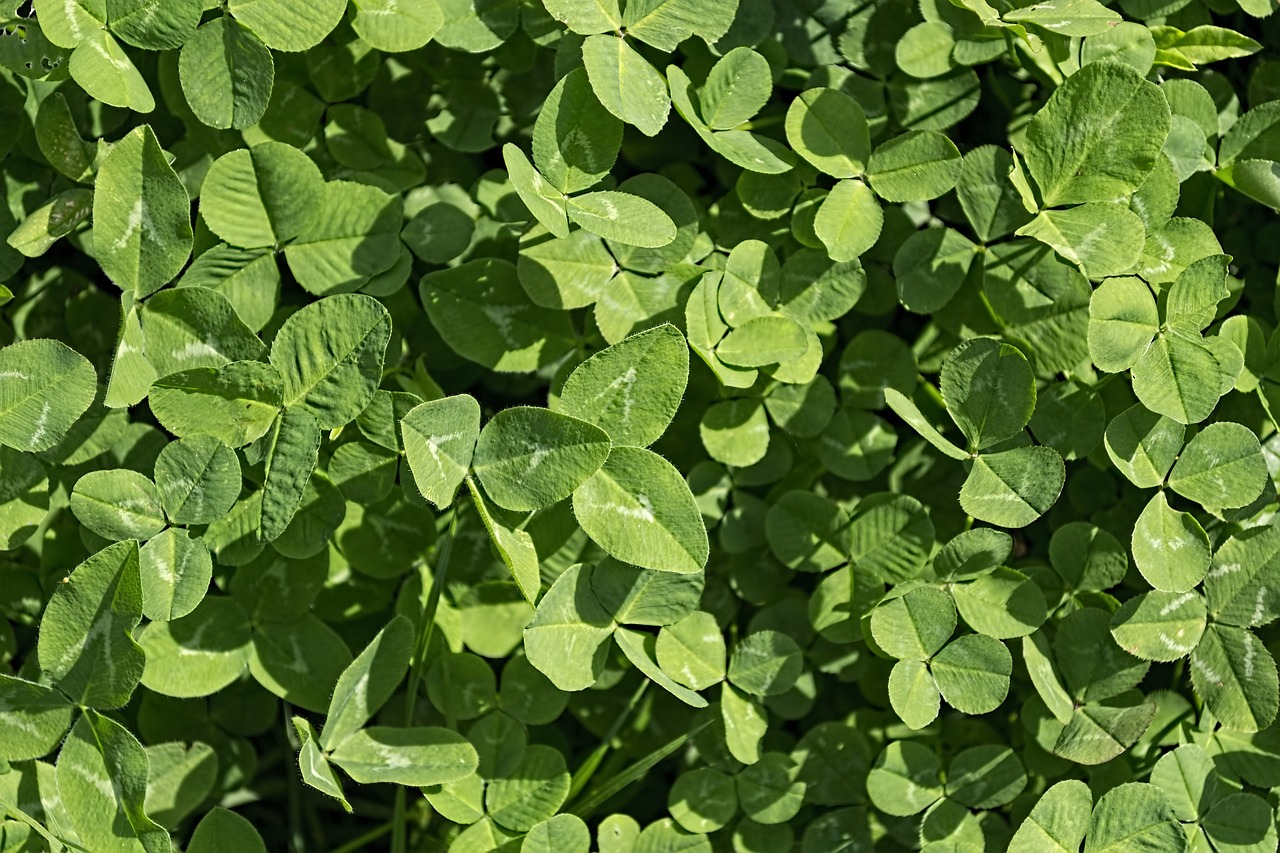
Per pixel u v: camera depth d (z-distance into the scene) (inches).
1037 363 26.8
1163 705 27.3
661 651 26.4
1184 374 26.0
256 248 26.4
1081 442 26.7
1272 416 26.7
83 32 25.5
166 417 25.5
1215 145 27.2
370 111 27.3
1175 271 26.3
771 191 27.0
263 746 28.8
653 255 26.7
